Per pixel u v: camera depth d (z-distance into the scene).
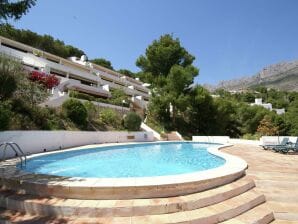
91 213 4.58
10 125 12.73
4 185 5.98
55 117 17.78
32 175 6.22
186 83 32.97
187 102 32.41
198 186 5.73
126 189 5.08
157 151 17.41
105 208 4.58
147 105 36.47
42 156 11.64
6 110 12.15
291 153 13.76
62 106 19.45
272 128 32.22
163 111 34.38
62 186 5.15
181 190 5.46
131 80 56.81
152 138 26.17
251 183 6.94
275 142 19.55
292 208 5.81
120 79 50.53
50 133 14.30
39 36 44.69
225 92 93.69
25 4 7.95
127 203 4.81
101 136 19.69
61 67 33.06
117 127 24.86
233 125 42.22
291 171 8.23
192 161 12.56
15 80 14.37
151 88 36.75
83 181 5.52
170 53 37.81
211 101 35.97
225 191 5.85
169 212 4.80
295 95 87.00
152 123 33.53
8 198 5.18
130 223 4.29
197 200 5.14
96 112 24.31
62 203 4.80
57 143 14.95
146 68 40.84
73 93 24.91
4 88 13.30
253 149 15.97
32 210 4.84
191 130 36.50
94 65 48.41
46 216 4.66
